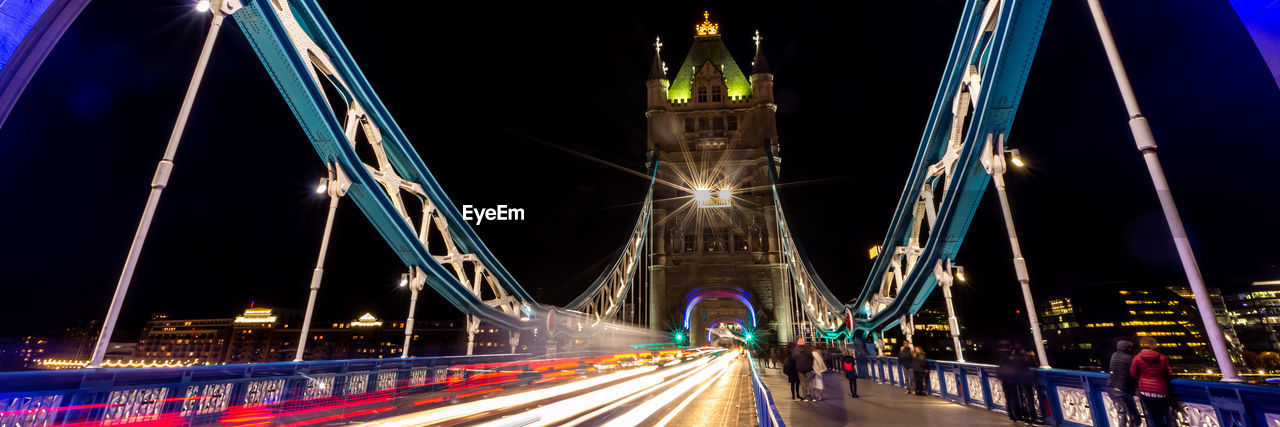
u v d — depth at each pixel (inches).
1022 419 395.2
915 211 724.7
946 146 602.9
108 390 301.3
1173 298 4055.1
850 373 592.7
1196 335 3882.9
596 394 650.2
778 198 2556.6
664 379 952.9
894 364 761.6
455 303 888.3
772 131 3189.0
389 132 724.7
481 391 664.4
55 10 247.8
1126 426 280.2
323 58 622.5
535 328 1211.2
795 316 2679.6
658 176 3164.4
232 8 409.4
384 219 691.4
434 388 679.7
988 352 472.1
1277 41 187.3
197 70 382.3
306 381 458.0
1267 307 3981.3
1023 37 372.5
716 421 447.2
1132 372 263.1
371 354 5654.5
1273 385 205.2
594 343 1918.1
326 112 583.8
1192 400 246.5
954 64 504.4
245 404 393.4
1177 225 228.2
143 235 326.0
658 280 2827.3
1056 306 4443.9
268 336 5876.0
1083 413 338.0
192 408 351.9
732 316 3472.0
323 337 5876.0
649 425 427.2
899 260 818.2
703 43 3782.0
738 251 2886.3
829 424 392.2
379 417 440.5
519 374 938.1
